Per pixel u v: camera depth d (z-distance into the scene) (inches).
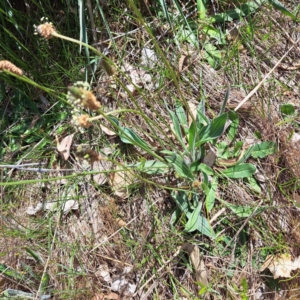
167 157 59.5
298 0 73.1
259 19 71.9
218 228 62.4
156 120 67.5
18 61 63.4
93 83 68.2
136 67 69.8
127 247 62.8
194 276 60.7
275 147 62.9
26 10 67.2
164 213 63.1
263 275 59.4
